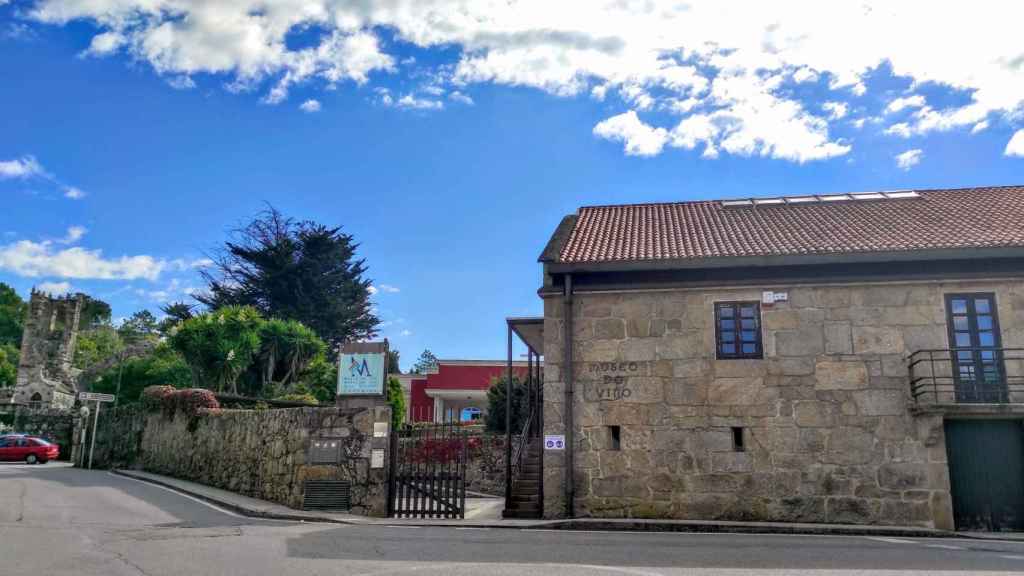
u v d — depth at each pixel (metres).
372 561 8.45
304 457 15.43
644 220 18.73
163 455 24.12
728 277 15.24
